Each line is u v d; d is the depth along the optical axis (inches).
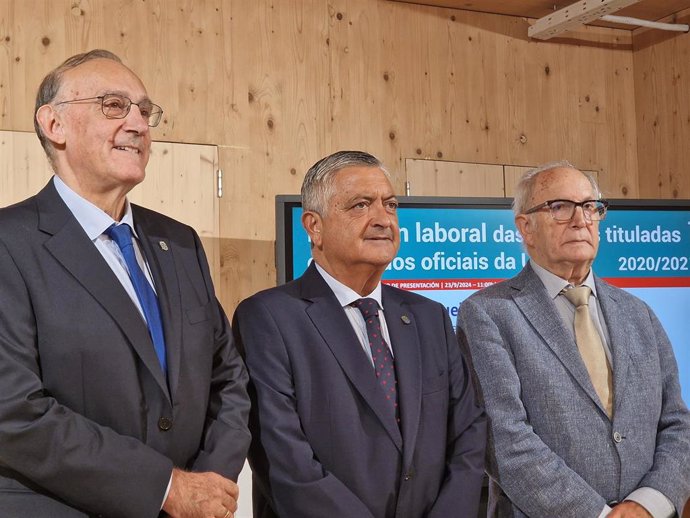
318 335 94.4
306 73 202.2
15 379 76.3
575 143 227.6
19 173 176.6
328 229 96.9
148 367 81.7
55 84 87.7
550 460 97.0
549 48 227.0
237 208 194.1
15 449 75.2
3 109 176.9
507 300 106.8
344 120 204.8
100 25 184.9
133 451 77.5
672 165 223.1
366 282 98.1
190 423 84.4
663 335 110.6
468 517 91.7
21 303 79.0
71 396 79.1
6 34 178.1
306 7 203.3
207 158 191.5
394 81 210.2
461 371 100.5
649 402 102.8
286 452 88.2
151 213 95.2
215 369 91.2
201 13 193.8
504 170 218.7
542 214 107.2
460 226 157.9
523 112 222.7
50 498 77.5
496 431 99.8
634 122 232.4
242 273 193.5
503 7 218.1
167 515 78.5
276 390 91.7
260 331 95.0
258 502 96.1
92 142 85.3
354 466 90.1
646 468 100.4
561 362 102.2
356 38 207.6
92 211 86.0
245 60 197.0
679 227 164.7
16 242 81.2
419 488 92.0
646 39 230.1
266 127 197.8
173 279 89.3
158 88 188.9
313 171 99.6
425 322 100.5
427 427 94.0
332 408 91.6
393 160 208.5
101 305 81.4
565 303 106.7
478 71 218.8
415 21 213.8
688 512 151.6
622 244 161.8
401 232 155.0
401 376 94.4
